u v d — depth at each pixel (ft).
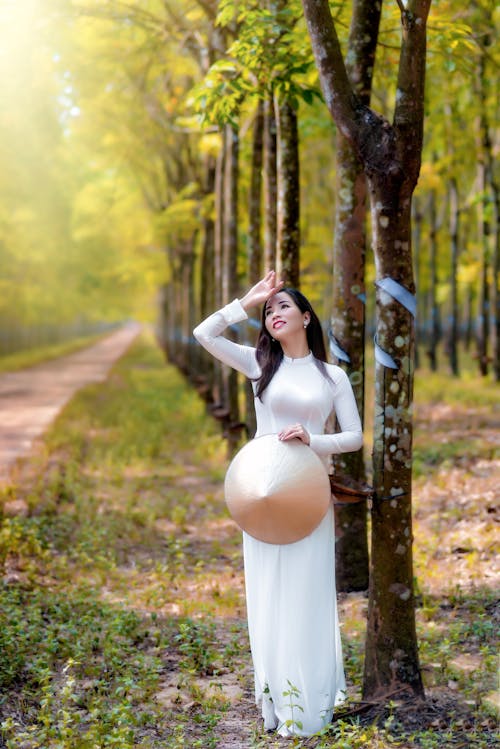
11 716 13.66
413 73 12.48
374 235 13.11
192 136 59.26
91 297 162.09
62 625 17.95
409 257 13.05
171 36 33.83
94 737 12.49
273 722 13.33
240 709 14.42
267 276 13.82
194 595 21.36
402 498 13.32
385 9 23.13
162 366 125.49
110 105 58.29
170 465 40.70
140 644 17.70
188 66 46.73
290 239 23.63
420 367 81.20
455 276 66.28
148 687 15.01
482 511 26.20
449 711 13.38
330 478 13.43
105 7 30.27
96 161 67.46
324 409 13.46
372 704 13.44
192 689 14.82
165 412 59.98
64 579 22.39
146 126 62.13
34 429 53.21
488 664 15.30
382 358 13.14
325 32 12.72
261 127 35.99
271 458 12.87
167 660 16.79
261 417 13.84
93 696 14.57
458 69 24.11
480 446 36.09
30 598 20.12
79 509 30.17
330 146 64.75
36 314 160.35
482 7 36.32
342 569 20.67
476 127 55.42
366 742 12.17
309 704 12.94
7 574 22.03
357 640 17.46
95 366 130.21
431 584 20.59
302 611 12.96
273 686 13.14
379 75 28.78
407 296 13.01
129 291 159.33
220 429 49.11
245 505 12.88
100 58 41.27
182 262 85.15
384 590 13.53
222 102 21.66
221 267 49.62
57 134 63.67
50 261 105.81
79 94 50.14
